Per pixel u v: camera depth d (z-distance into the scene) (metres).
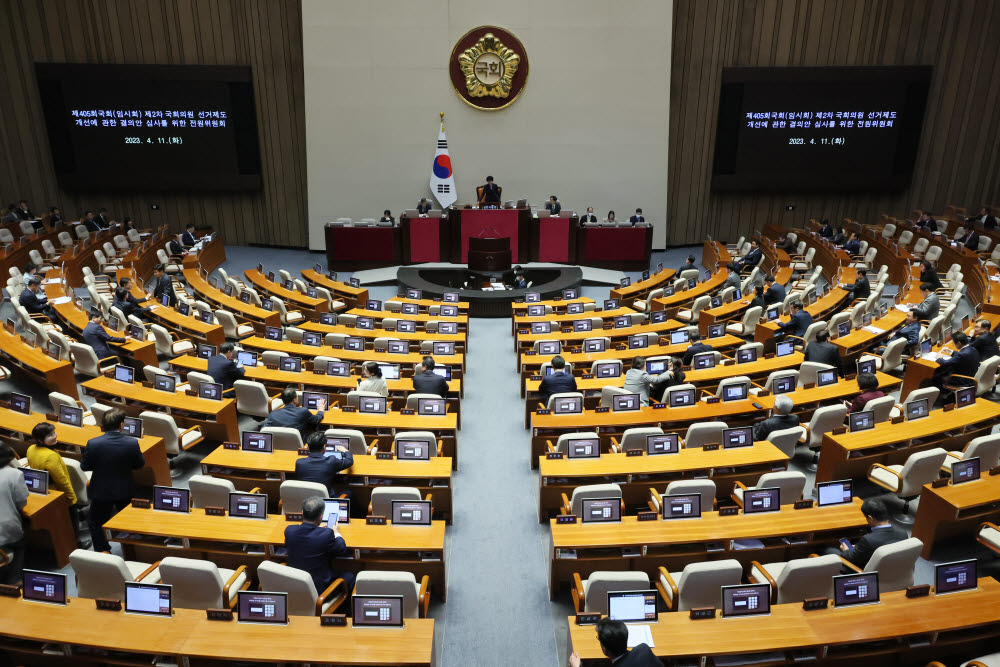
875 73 20.77
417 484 7.68
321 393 10.02
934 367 10.37
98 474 6.90
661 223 21.86
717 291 16.30
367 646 4.94
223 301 14.93
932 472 7.54
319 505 5.84
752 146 21.52
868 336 11.89
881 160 21.55
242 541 6.23
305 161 21.92
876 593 5.36
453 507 8.44
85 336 11.55
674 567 6.53
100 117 20.84
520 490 8.85
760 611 5.26
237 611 5.20
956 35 20.81
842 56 21.08
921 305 12.69
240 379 10.31
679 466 7.55
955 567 5.45
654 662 4.43
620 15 20.19
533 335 13.16
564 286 17.83
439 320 14.02
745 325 13.41
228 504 6.71
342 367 10.64
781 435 8.02
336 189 21.44
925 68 20.70
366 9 20.09
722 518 6.62
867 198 22.56
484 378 12.73
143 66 20.48
